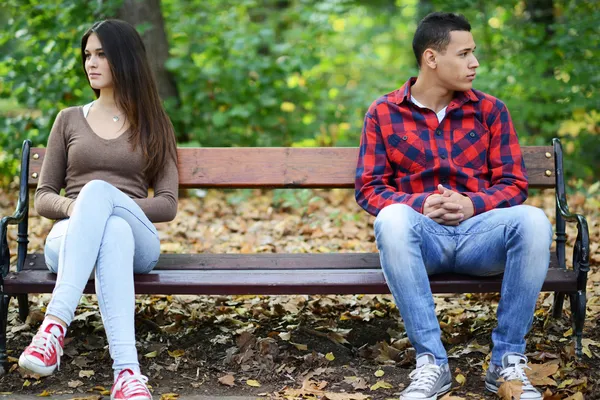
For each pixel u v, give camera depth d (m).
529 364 2.83
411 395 2.55
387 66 11.20
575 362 2.91
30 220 5.70
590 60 6.85
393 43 13.01
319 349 3.18
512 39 7.15
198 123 6.98
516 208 2.76
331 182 3.40
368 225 5.37
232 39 6.94
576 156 7.01
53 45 6.43
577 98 6.71
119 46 3.14
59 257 2.62
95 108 3.21
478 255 2.81
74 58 6.48
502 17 7.54
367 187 3.06
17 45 7.06
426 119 3.09
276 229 5.31
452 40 3.02
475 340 3.25
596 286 3.87
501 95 6.96
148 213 3.01
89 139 3.11
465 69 3.03
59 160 3.14
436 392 2.60
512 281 2.69
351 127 7.36
